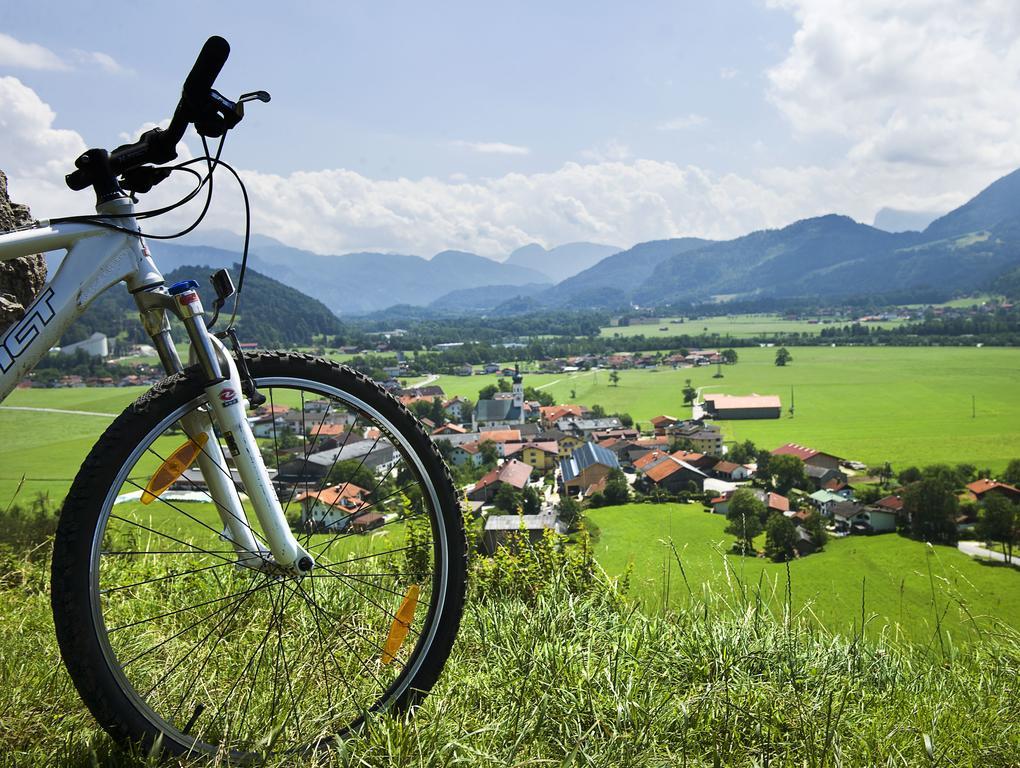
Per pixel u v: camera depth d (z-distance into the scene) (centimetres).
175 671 217
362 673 217
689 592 303
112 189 172
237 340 180
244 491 173
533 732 195
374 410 192
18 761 170
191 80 166
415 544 275
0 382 157
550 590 300
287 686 207
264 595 264
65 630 153
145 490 166
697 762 185
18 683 212
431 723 182
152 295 175
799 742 196
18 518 398
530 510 5156
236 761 169
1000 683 246
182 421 175
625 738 188
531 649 244
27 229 162
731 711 204
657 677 227
